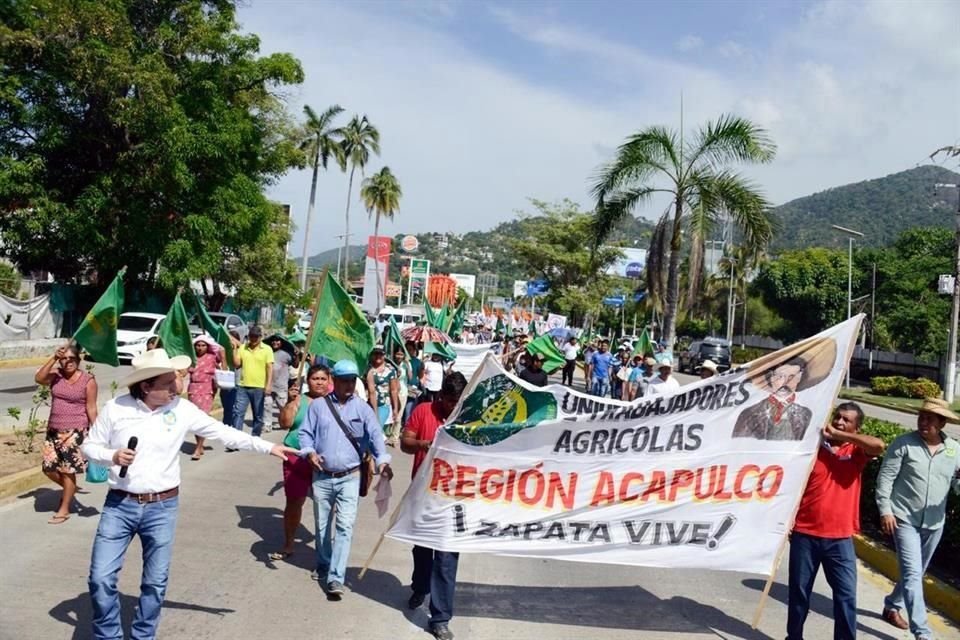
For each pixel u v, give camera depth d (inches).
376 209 3405.5
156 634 218.4
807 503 232.1
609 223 833.5
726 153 786.2
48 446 312.5
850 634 226.2
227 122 1159.0
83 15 1014.4
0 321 999.6
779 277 2437.3
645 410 250.5
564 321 1674.5
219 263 1243.8
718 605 276.7
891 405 1336.1
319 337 341.4
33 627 216.8
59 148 1123.3
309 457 254.1
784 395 244.5
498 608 260.4
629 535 248.2
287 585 265.6
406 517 250.1
